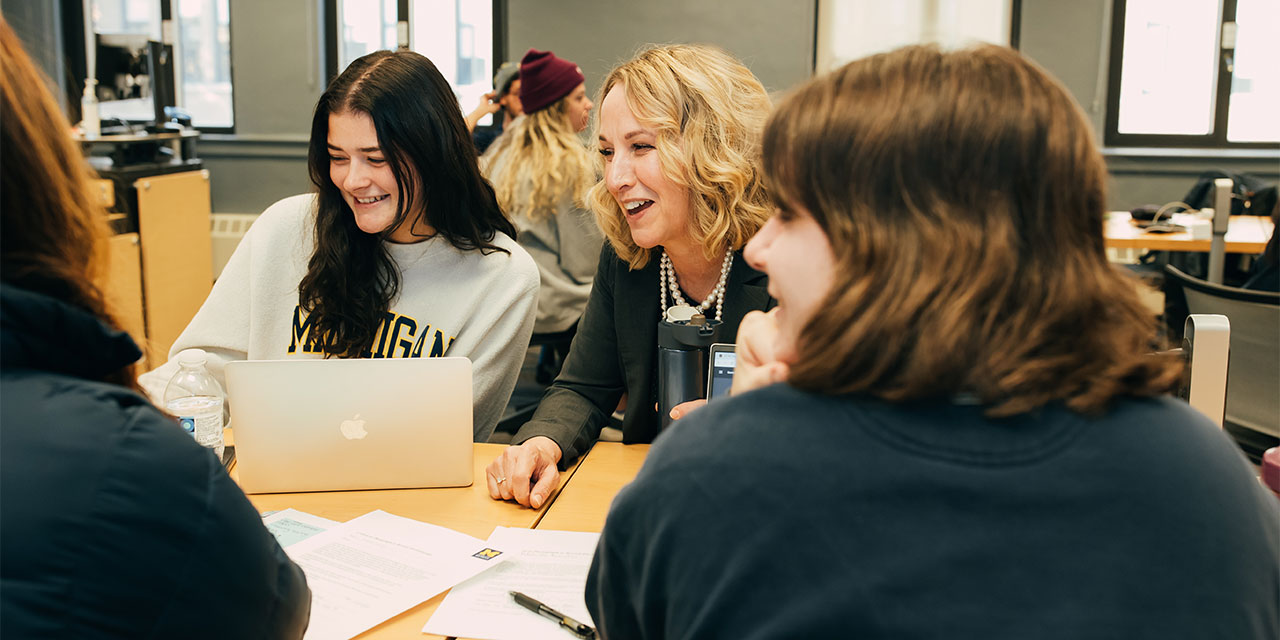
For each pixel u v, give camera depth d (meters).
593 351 1.78
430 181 1.75
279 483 1.45
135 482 0.62
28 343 0.62
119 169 4.03
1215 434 0.60
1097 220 0.60
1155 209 4.07
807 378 0.58
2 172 0.62
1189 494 0.55
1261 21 5.52
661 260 1.68
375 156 1.68
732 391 0.77
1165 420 0.58
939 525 0.54
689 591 0.58
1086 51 5.56
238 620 0.67
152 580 0.61
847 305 0.57
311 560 1.21
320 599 1.11
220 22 6.18
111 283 0.75
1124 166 5.54
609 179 1.57
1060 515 0.54
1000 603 0.52
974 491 0.54
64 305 0.63
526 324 1.88
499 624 1.07
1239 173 5.01
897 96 0.59
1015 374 0.55
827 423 0.57
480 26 6.06
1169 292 2.39
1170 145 5.71
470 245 1.84
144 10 6.24
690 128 1.50
